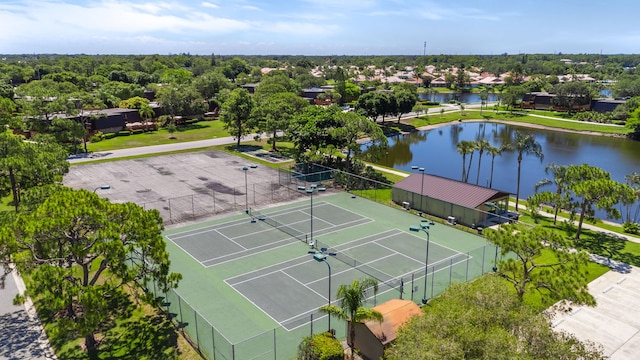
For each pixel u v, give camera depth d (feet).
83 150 258.37
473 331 56.29
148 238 84.48
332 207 170.81
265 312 97.45
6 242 73.67
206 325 90.94
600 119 409.28
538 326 58.18
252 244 134.41
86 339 81.82
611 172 247.70
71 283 76.74
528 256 90.12
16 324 90.12
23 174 124.98
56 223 73.36
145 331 88.58
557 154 297.12
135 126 321.93
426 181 175.01
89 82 502.79
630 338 87.71
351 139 208.95
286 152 261.24
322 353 75.41
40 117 248.73
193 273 115.55
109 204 84.94
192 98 360.89
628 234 145.07
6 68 575.38
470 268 118.52
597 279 111.55
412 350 56.08
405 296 103.55
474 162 274.77
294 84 475.72
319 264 121.39
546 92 536.83
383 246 134.21
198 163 233.96
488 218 156.76
